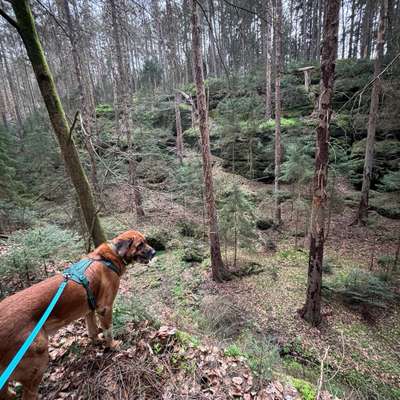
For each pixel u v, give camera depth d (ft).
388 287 24.40
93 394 7.77
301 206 35.27
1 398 6.93
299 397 8.27
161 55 86.48
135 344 9.62
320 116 19.48
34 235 15.35
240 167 54.39
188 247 35.63
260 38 70.85
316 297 21.93
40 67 10.53
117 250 8.74
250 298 25.82
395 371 18.02
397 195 30.50
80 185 12.19
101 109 67.31
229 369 8.99
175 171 42.47
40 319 6.44
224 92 66.54
